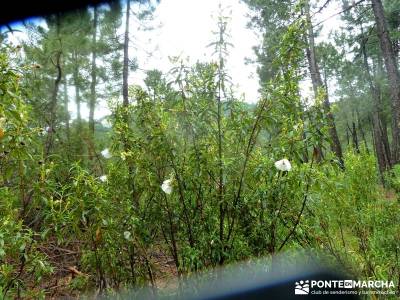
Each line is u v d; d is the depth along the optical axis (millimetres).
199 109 2910
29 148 2658
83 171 2602
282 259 2826
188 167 2869
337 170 3197
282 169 2611
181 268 2842
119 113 2996
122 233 2709
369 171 4312
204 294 2781
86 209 2514
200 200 2906
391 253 3139
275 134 2959
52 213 2428
